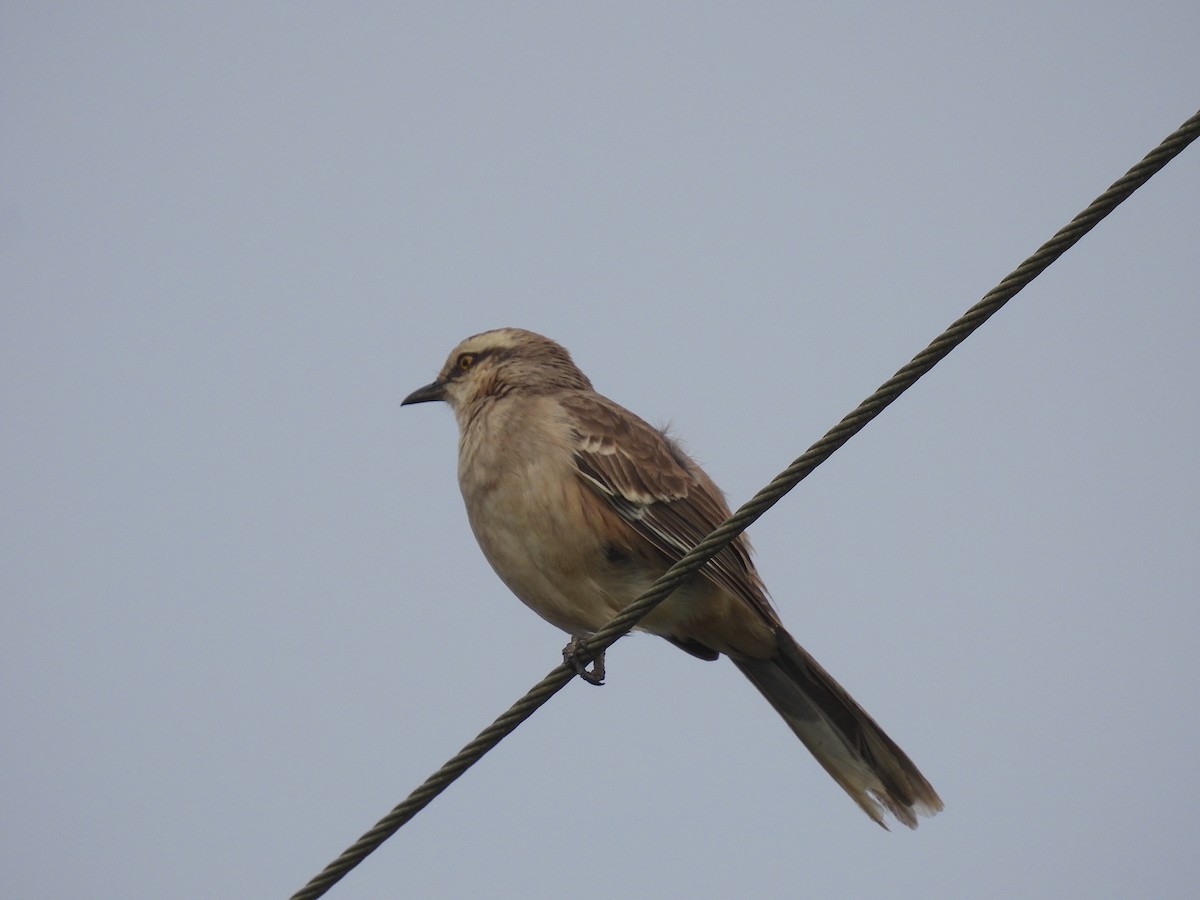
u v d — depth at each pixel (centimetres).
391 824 895
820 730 1242
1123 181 803
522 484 1212
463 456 1265
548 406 1245
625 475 1217
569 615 1245
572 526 1202
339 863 883
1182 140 791
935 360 848
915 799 1205
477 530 1252
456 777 909
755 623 1205
